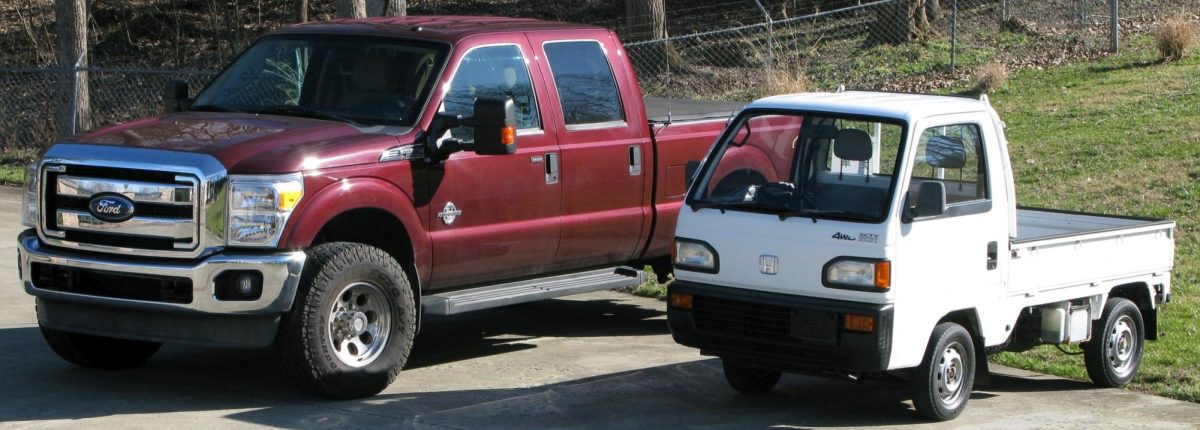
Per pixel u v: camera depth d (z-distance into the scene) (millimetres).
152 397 7406
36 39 33844
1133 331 8422
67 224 7285
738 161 7488
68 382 7734
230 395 7473
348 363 7316
